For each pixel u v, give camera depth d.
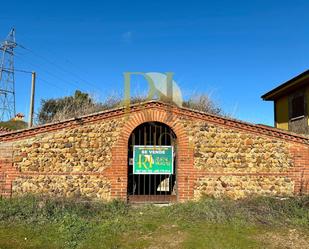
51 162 13.35
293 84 19.17
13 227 10.47
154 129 14.18
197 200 13.46
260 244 9.50
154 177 14.49
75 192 13.30
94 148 13.50
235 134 13.90
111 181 13.45
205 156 13.76
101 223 10.90
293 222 11.07
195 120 13.84
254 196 13.55
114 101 19.30
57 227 10.45
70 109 20.78
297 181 13.89
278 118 22.67
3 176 13.18
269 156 13.91
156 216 11.73
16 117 41.59
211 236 9.91
